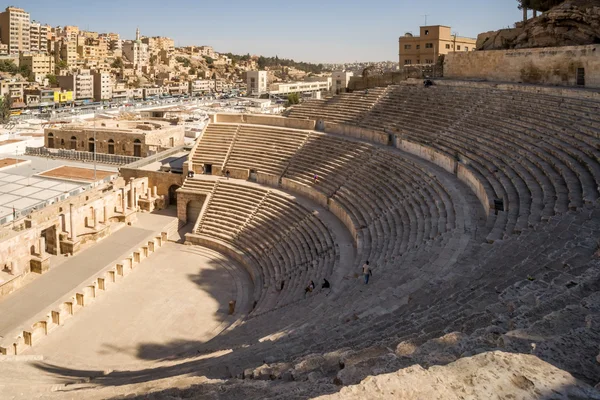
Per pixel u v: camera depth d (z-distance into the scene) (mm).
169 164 61688
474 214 28047
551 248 15633
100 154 79125
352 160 47625
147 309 35031
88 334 31516
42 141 95625
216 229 48156
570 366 6359
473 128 40031
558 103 36031
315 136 54844
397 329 11812
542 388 5656
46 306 35156
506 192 27531
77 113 140250
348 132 53656
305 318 20656
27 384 18344
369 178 43250
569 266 13312
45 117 131750
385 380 5996
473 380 5895
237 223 48125
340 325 15195
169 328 32438
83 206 45969
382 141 48500
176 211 57125
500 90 43406
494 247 19547
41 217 44531
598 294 8539
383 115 52188
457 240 23531
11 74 196000
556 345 6773
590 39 43844
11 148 88375
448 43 84688
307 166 51094
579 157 26750
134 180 55156
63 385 17766
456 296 13867
